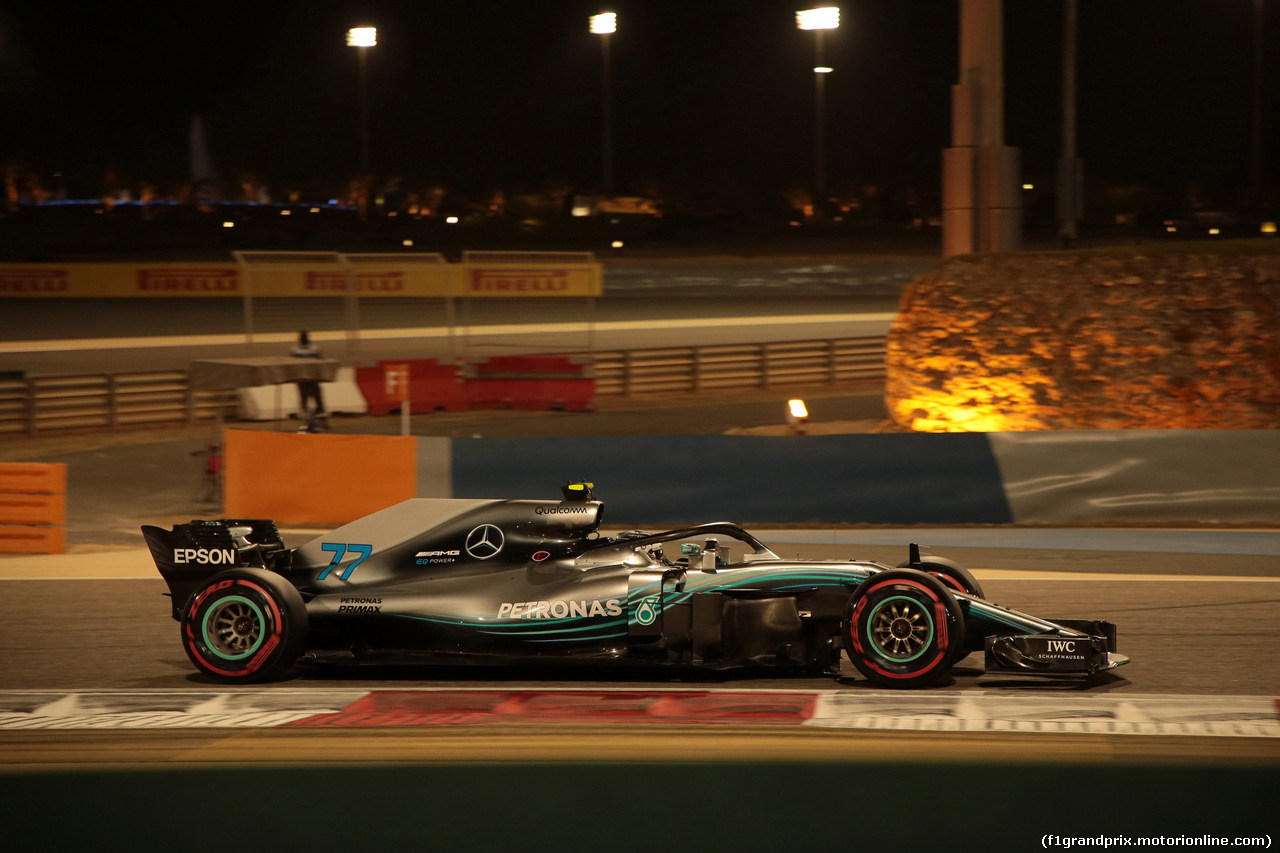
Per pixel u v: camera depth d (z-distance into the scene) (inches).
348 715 490.9
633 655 545.0
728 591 542.3
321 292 1833.2
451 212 5447.8
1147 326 1396.4
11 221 4328.3
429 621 553.9
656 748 437.7
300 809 379.2
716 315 3189.0
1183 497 1061.1
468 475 1080.2
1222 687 526.9
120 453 1555.1
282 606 543.2
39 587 831.7
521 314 3102.9
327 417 1624.0
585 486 586.9
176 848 348.8
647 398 2132.1
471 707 501.4
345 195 5595.5
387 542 583.2
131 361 2178.9
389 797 389.4
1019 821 361.7
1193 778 398.9
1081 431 1071.0
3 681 560.1
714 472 1069.8
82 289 2471.7
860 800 381.1
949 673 557.9
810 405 2041.1
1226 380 1359.5
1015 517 1066.1
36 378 1699.1
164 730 470.9
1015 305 1444.4
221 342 2471.7
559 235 4928.6
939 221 5767.7
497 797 387.9
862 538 1002.7
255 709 502.6
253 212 4746.6
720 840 349.1
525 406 1942.7
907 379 1480.1
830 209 5738.2
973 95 1617.9
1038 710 486.3
